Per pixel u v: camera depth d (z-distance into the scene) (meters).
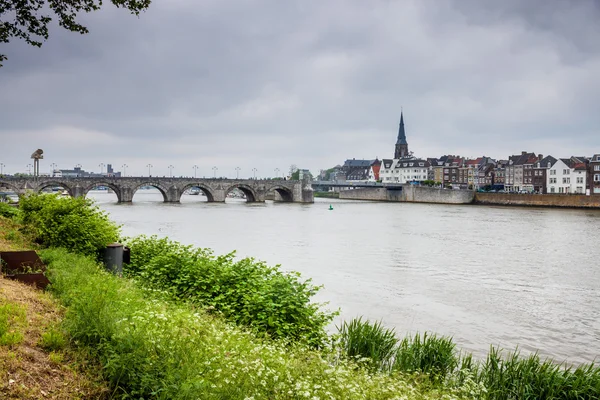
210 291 14.09
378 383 8.33
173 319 8.95
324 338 12.89
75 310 8.41
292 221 73.88
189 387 6.33
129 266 17.52
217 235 52.19
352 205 136.12
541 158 155.50
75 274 12.19
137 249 18.91
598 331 20.58
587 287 28.89
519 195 129.25
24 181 103.31
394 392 8.02
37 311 8.58
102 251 17.44
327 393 7.06
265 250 41.44
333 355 10.73
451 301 25.00
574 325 21.36
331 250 42.25
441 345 12.91
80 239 17.42
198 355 7.50
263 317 12.48
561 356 17.67
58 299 9.70
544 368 12.18
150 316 8.29
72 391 6.26
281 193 162.88
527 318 22.28
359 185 165.50
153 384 6.43
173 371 6.73
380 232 58.94
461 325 20.97
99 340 7.47
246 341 9.72
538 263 37.25
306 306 14.34
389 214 95.81
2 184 100.69
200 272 14.95
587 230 63.31
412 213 99.88
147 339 7.39
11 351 6.70
